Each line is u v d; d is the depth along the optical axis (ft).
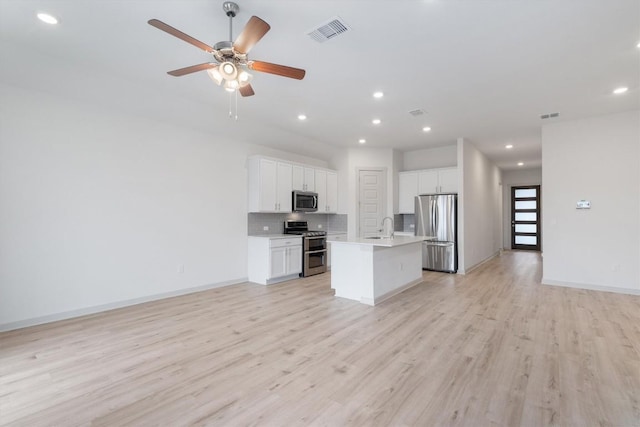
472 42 9.05
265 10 7.58
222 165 16.98
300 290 16.05
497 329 10.55
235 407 6.39
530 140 20.99
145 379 7.45
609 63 10.30
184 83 11.91
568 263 16.53
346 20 8.00
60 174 11.51
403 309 12.80
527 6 7.47
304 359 8.46
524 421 5.92
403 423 5.90
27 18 7.94
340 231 23.29
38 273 11.01
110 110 12.82
